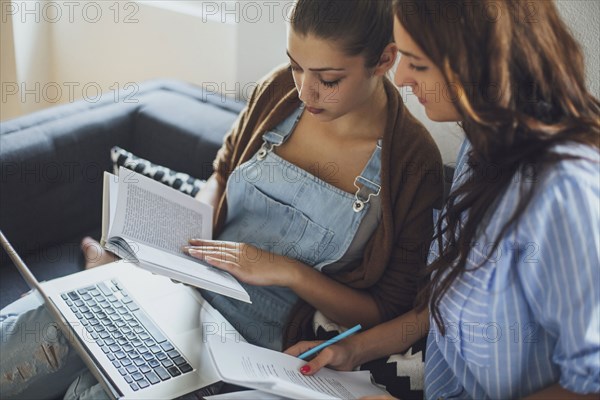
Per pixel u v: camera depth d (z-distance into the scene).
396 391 1.21
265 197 1.34
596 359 0.87
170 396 1.10
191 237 1.28
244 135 1.42
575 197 0.84
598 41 1.21
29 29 2.31
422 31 0.90
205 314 1.28
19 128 1.62
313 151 1.32
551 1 0.90
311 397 0.99
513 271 0.92
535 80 0.88
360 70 1.16
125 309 1.25
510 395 1.02
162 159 1.74
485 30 0.87
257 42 1.84
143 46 2.21
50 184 1.64
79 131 1.67
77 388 1.22
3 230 1.59
